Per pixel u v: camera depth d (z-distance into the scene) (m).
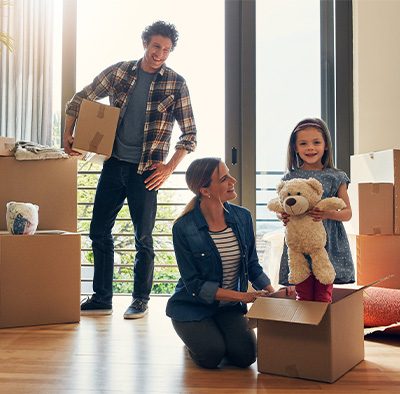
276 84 3.00
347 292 1.76
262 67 3.00
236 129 2.94
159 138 2.42
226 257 1.71
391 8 2.87
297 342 1.49
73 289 2.24
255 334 1.76
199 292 1.64
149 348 1.83
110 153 2.29
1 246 2.11
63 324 2.21
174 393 1.36
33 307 2.17
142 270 2.43
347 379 1.48
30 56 2.81
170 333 2.05
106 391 1.37
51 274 2.20
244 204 2.92
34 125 2.81
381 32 2.87
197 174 1.71
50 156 2.44
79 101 2.40
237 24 2.95
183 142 2.45
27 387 1.40
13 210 2.18
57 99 2.95
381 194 2.36
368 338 1.97
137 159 2.42
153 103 2.42
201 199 1.78
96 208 2.46
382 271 2.34
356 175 2.72
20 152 2.39
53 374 1.52
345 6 2.94
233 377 1.50
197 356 1.58
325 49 3.02
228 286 1.76
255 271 1.81
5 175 2.43
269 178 2.97
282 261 2.01
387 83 2.87
